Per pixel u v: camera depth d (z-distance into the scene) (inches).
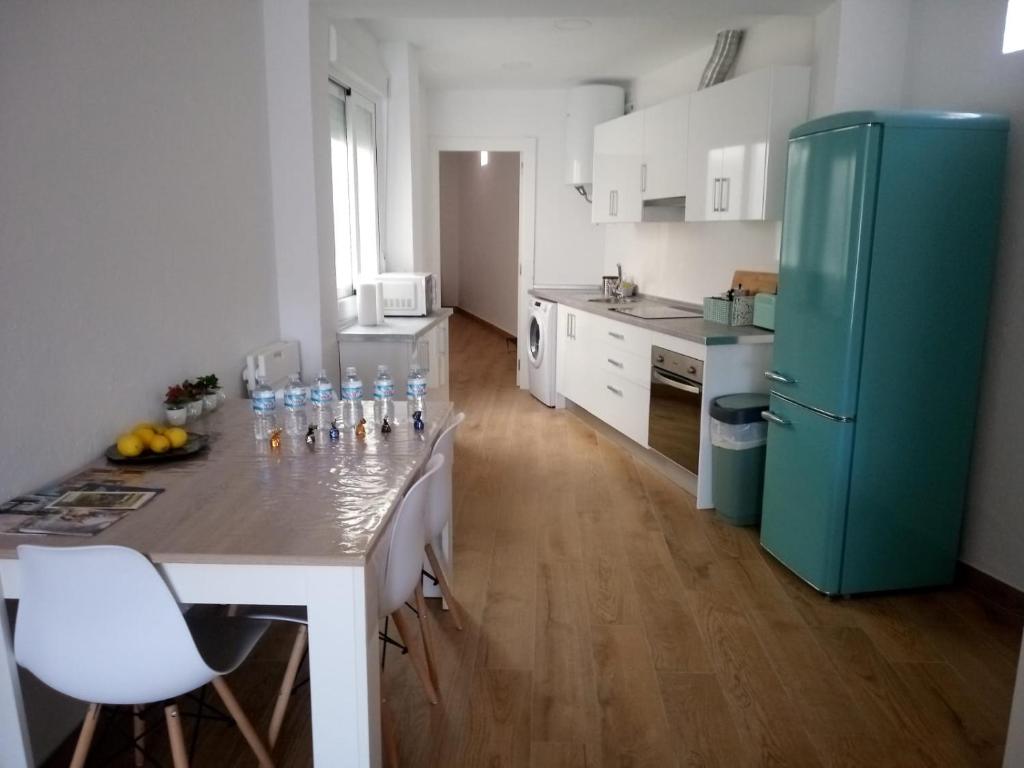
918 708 88.3
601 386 198.2
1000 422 111.7
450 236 516.1
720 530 141.1
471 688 91.4
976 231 104.7
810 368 113.4
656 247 220.8
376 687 63.7
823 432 111.1
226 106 116.2
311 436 88.5
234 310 120.2
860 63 128.1
